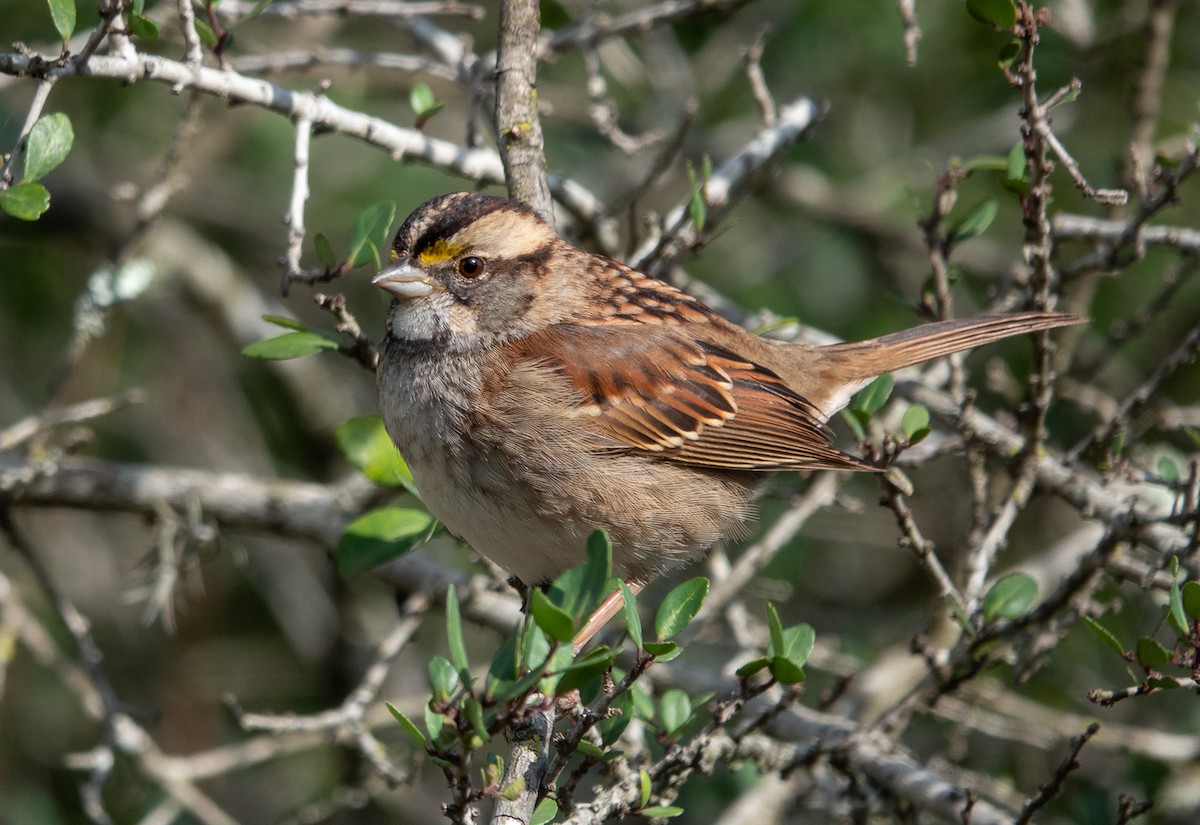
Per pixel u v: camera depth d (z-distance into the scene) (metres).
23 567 13.35
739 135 13.55
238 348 13.83
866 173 13.94
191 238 13.86
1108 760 11.39
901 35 13.17
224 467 13.92
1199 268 11.86
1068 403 12.84
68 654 13.17
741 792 10.84
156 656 13.62
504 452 7.80
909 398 9.59
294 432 14.30
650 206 13.40
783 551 13.06
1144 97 11.17
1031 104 7.50
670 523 8.28
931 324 9.12
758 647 9.66
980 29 13.20
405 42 13.92
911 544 7.93
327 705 13.02
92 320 10.12
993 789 9.62
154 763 9.96
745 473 8.66
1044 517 13.15
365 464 8.16
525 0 8.51
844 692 9.12
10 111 12.72
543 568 8.05
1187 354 8.77
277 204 14.03
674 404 8.24
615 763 7.33
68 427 13.41
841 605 13.34
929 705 8.52
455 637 5.50
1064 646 11.84
